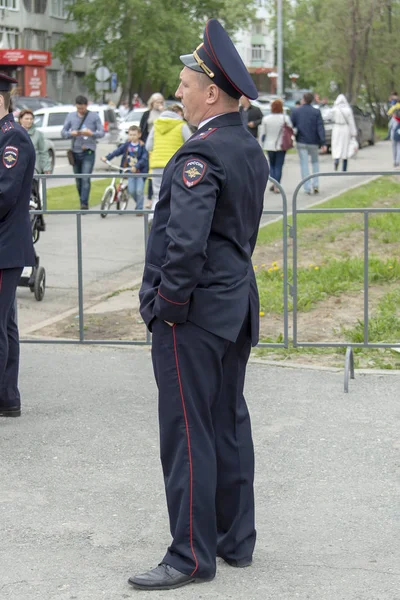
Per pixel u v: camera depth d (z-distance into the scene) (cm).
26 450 623
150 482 569
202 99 424
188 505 435
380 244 1445
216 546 448
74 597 431
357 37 4622
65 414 696
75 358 852
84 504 537
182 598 429
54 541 491
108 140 3984
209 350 427
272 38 11250
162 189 427
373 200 1898
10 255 644
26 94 5797
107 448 627
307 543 488
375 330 918
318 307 1042
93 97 7481
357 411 698
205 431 437
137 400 730
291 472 584
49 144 2952
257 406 710
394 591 435
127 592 436
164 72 6994
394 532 500
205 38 422
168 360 430
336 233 1519
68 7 7244
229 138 419
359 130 3969
